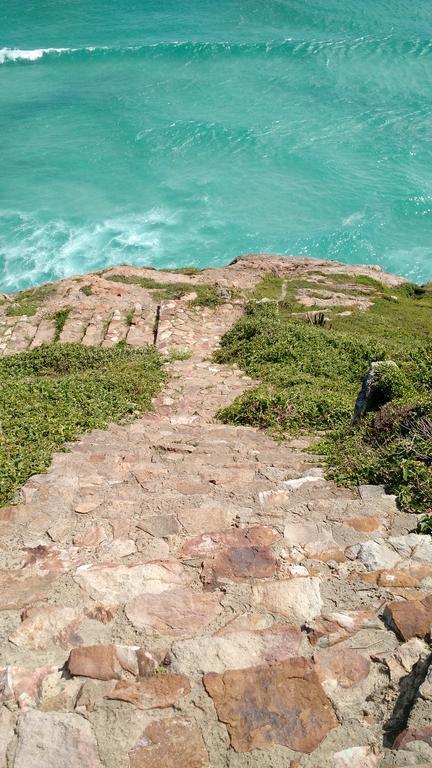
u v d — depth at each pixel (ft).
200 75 193.57
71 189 136.36
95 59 205.87
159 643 14.43
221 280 77.97
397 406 28.63
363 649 13.88
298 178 141.28
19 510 21.02
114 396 41.19
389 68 194.39
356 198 134.21
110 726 12.22
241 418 37.60
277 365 50.96
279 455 28.17
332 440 30.45
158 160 148.25
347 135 158.30
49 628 14.82
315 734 12.03
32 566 17.60
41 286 75.05
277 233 123.54
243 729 12.14
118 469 25.31
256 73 193.88
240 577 16.89
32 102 176.45
